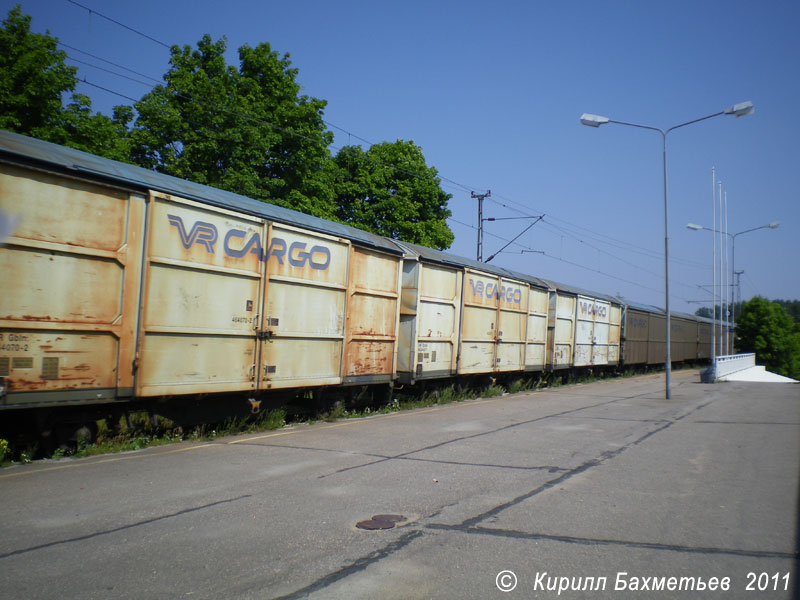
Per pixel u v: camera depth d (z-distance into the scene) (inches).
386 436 407.2
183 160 797.2
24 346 274.1
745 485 284.2
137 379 319.9
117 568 170.7
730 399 746.2
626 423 498.9
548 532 210.2
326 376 462.0
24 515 214.7
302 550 188.4
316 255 447.2
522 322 804.0
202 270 356.8
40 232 277.6
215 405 395.9
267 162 924.6
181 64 877.8
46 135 621.0
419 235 1252.5
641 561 185.2
